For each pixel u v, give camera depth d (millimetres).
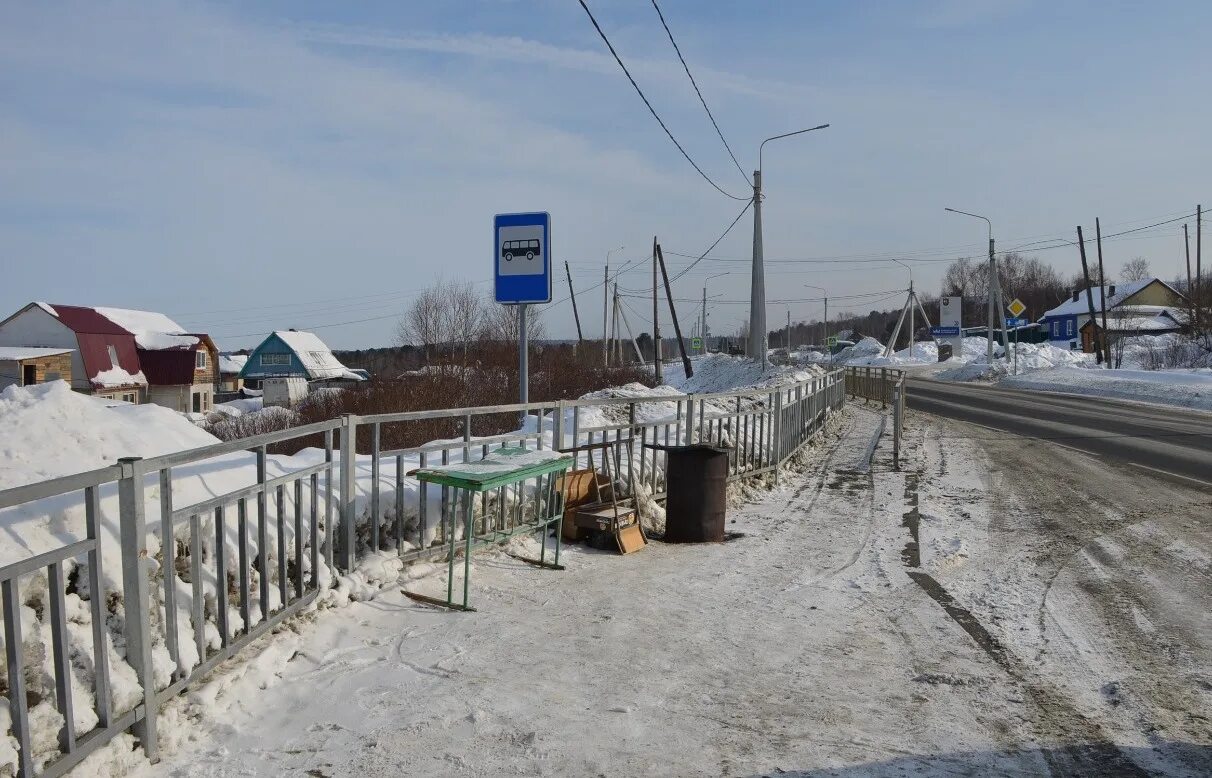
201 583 4035
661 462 9492
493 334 40406
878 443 16203
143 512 3568
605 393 21859
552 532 7684
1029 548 7793
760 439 11289
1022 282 118438
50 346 45438
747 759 3637
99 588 3273
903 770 3559
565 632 5238
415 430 19734
